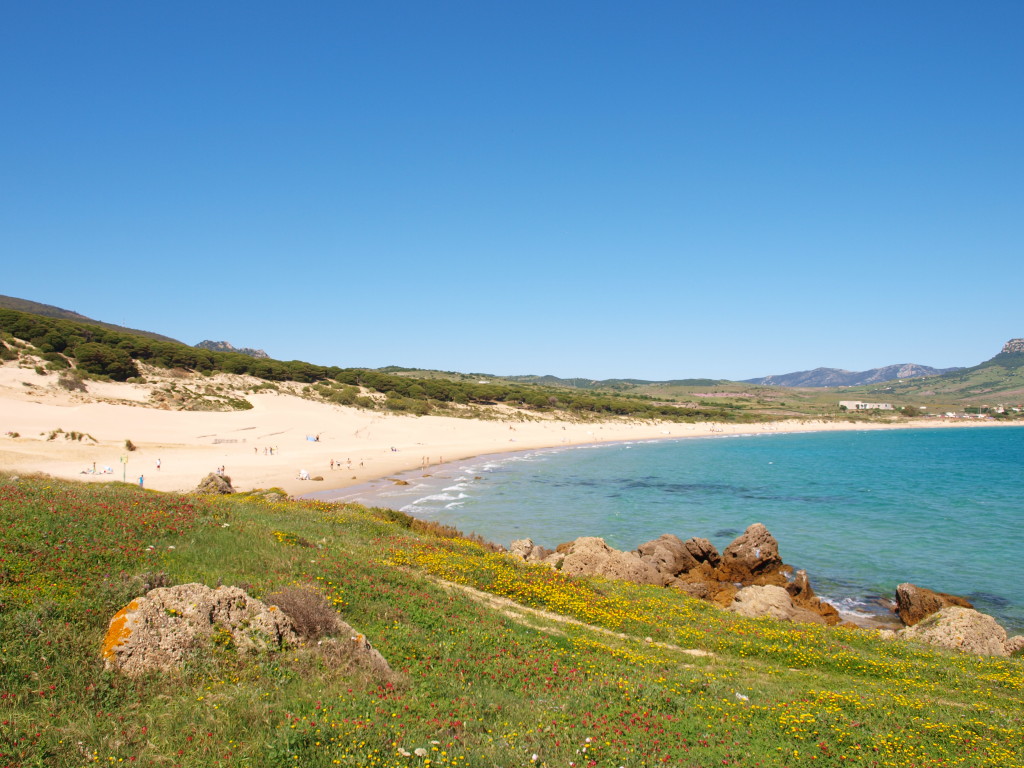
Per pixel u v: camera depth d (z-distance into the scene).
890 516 56.56
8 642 10.08
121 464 60.69
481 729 10.58
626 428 183.88
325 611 13.41
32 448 61.03
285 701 10.05
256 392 126.00
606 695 12.98
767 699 13.66
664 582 32.56
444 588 20.34
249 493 42.06
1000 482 81.12
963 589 34.75
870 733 11.91
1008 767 10.75
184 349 130.25
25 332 107.06
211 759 8.29
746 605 27.02
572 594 22.86
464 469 86.75
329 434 105.25
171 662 10.52
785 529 50.69
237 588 12.66
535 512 56.22
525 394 187.75
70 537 16.19
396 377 170.38
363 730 9.43
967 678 17.83
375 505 55.47
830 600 33.16
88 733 8.41
